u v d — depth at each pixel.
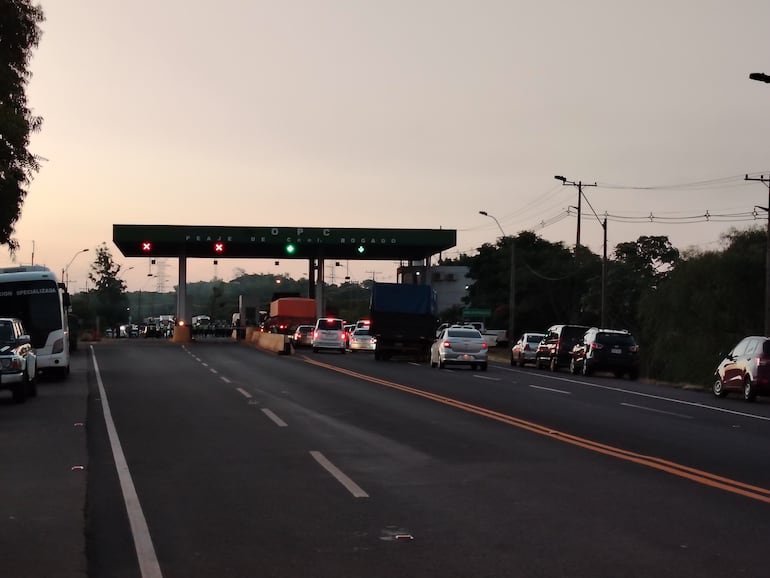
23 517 9.27
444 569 7.30
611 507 9.73
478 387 27.44
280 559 7.62
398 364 41.34
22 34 33.41
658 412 21.00
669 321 56.34
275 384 27.61
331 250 76.06
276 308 69.56
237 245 72.19
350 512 9.48
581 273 81.56
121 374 32.16
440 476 11.67
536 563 7.48
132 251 73.88
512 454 13.61
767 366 25.69
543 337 45.00
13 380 21.00
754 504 9.91
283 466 12.46
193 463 12.72
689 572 7.21
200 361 40.81
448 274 118.50
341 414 19.27
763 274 53.25
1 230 34.59
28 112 33.84
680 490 10.72
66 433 16.03
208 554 7.79
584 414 19.91
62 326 28.67
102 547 8.06
